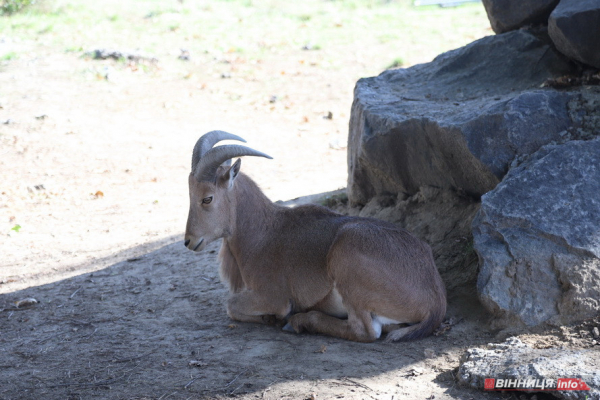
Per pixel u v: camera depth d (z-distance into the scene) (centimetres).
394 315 593
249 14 2592
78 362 579
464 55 884
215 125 1638
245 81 1931
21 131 1529
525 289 582
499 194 627
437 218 760
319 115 1717
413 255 602
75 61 1989
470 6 2633
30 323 681
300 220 657
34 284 809
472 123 685
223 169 654
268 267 650
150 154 1455
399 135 764
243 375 536
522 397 478
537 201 614
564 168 632
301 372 536
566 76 771
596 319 543
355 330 597
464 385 497
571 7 755
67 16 2455
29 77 1862
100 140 1517
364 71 1964
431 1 2725
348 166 928
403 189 820
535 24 875
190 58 2064
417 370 527
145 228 1038
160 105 1747
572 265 573
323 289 626
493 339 567
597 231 588
